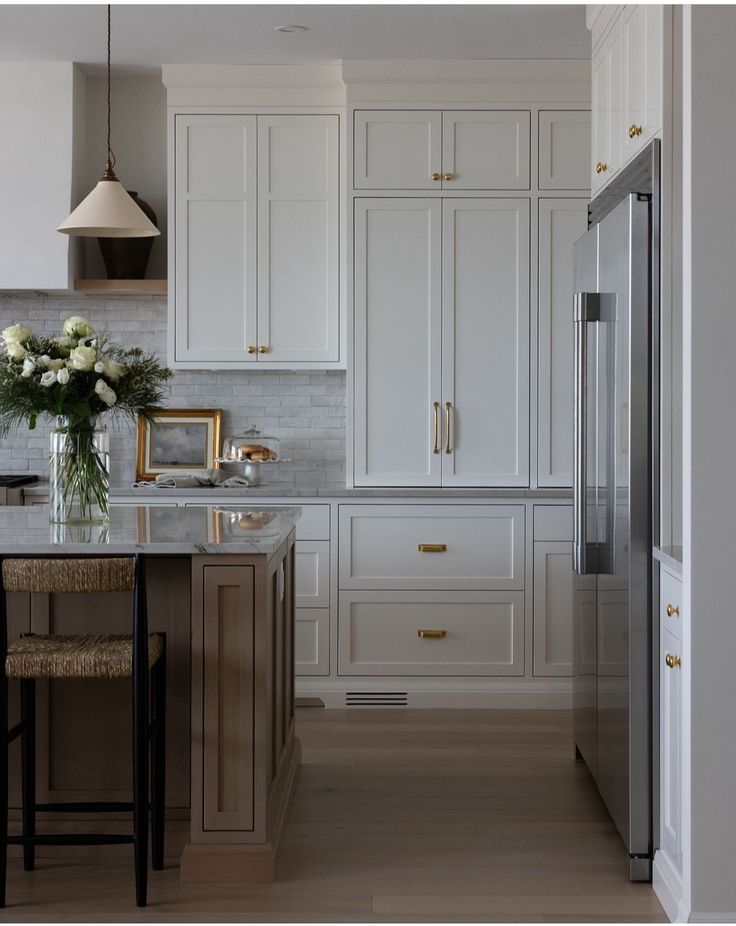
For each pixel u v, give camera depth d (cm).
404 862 330
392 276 520
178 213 536
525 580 511
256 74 529
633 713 318
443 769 420
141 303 572
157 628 343
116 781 345
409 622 514
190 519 378
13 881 314
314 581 513
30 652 294
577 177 516
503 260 518
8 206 530
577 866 329
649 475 317
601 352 353
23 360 354
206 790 314
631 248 312
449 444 521
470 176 516
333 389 573
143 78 564
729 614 278
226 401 575
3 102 529
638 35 336
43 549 301
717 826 279
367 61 512
